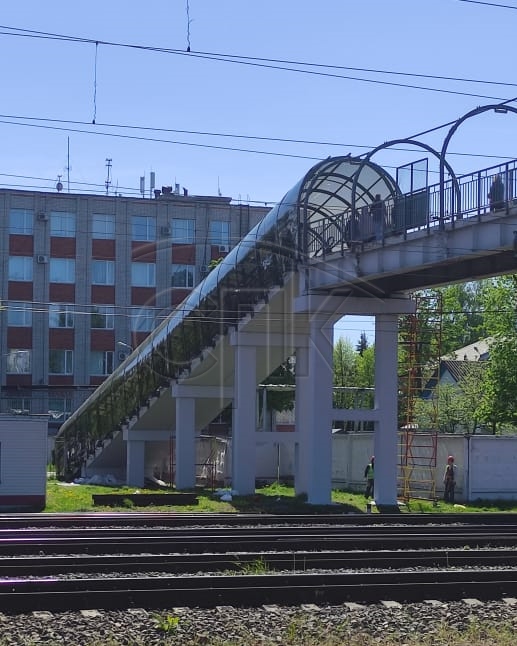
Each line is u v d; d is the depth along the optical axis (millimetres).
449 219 26562
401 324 39688
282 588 13383
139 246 66562
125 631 11703
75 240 65875
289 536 20016
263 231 33906
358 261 30562
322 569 16203
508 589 14141
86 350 65938
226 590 13203
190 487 37250
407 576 14508
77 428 45719
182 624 11984
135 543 18266
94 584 13430
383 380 33281
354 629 12125
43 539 18531
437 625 12430
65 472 46406
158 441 42062
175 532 20688
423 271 29797
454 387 64375
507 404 45531
